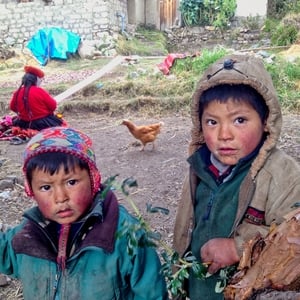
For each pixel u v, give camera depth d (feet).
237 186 4.91
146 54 45.83
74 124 26.32
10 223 12.80
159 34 52.85
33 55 43.19
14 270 5.65
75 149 4.84
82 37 45.42
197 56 33.71
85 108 28.58
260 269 3.79
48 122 22.58
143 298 5.24
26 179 5.03
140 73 33.63
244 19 53.52
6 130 23.04
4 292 9.57
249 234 4.70
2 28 46.83
